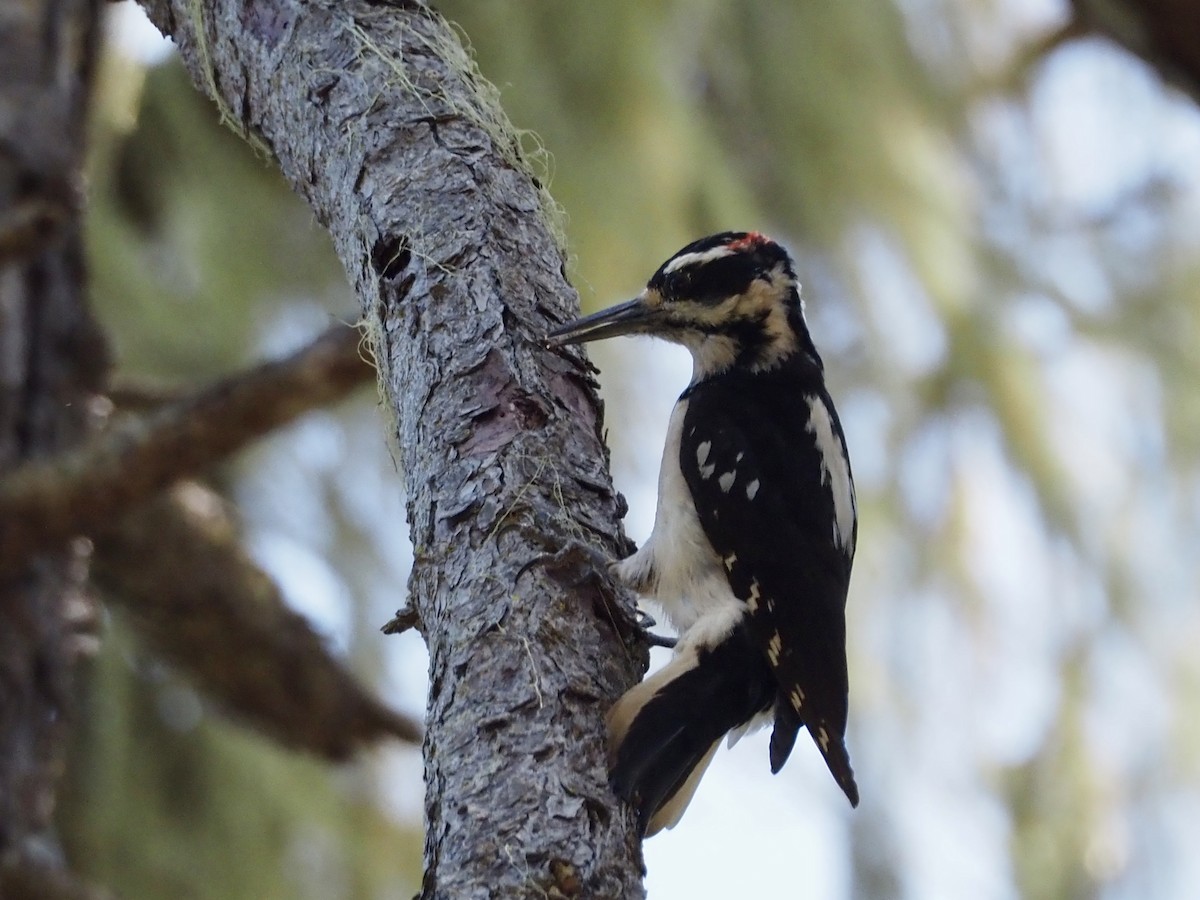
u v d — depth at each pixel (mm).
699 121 10336
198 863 10023
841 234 10820
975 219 11188
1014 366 11047
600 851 5027
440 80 6715
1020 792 11172
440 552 5711
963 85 11336
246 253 10586
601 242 9961
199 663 9484
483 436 5895
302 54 6852
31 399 8672
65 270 8914
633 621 5953
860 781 11016
